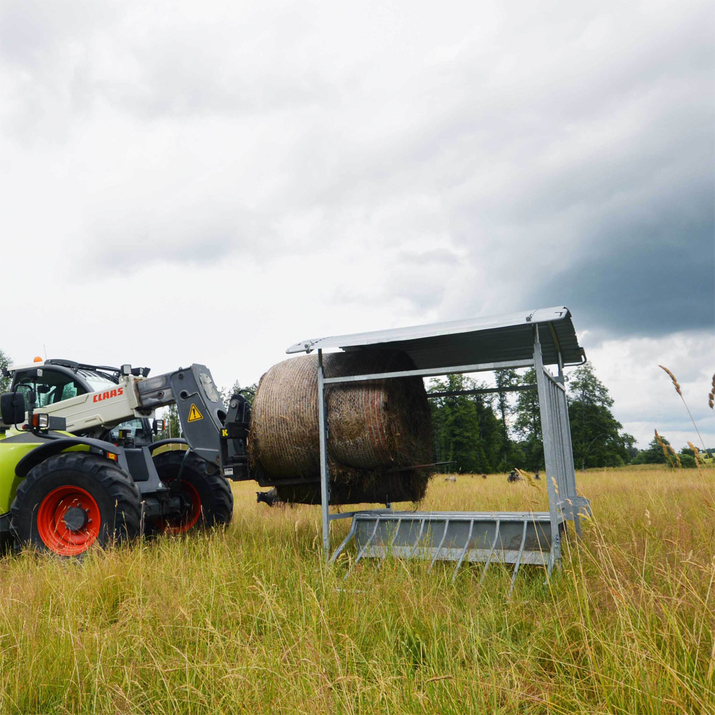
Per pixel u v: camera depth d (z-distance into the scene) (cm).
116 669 303
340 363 611
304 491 659
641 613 285
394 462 593
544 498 834
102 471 617
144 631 341
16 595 416
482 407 5844
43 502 625
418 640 316
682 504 685
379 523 582
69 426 730
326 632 316
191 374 708
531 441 6256
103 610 394
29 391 764
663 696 223
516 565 467
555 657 287
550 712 235
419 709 236
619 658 254
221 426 707
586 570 407
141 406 723
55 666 302
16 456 682
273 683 267
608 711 223
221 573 427
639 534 529
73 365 791
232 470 670
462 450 5200
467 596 396
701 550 392
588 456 5953
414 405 662
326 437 586
